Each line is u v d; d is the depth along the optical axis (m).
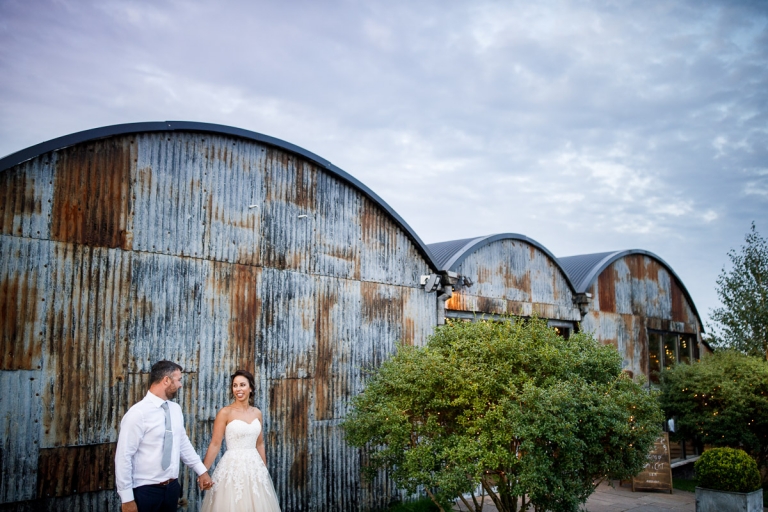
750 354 16.33
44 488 6.50
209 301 8.04
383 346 10.18
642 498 11.53
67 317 6.83
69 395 6.77
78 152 7.07
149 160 7.65
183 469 7.52
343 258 9.74
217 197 8.27
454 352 7.69
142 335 7.38
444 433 7.54
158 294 7.57
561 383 7.18
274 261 8.80
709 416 13.13
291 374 8.82
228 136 8.44
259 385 8.44
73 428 6.75
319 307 9.30
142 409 5.42
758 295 16.73
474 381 7.28
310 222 9.33
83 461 6.79
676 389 14.08
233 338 8.22
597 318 15.16
